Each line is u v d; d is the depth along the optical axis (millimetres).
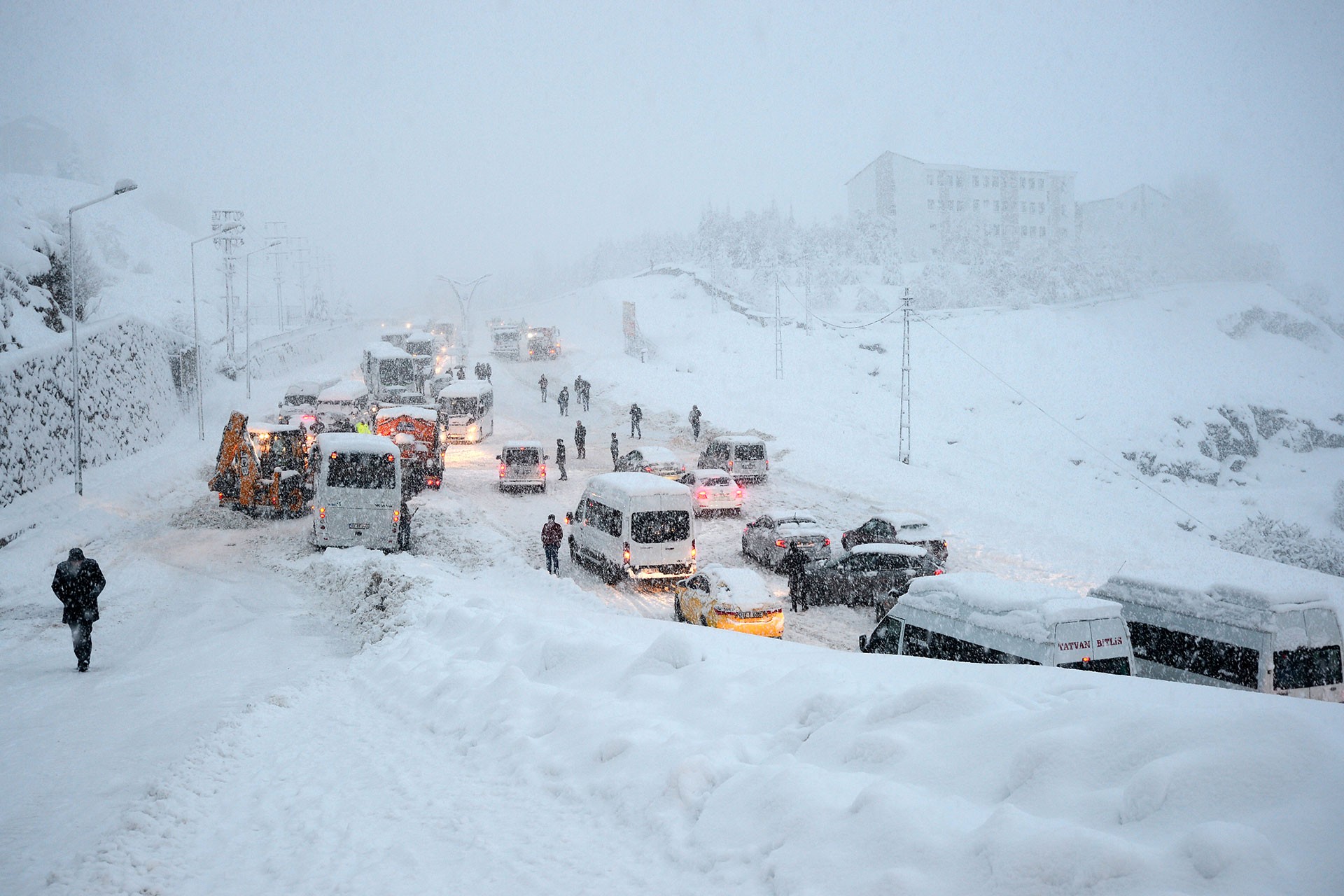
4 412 27578
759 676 7699
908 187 119562
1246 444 70750
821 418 51531
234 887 5641
